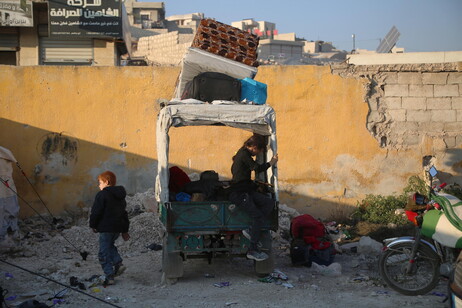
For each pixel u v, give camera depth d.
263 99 8.38
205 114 7.48
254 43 9.07
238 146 11.84
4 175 9.68
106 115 11.66
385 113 11.93
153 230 10.02
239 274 7.97
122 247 9.59
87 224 10.95
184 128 11.77
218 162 11.84
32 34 17.03
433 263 6.72
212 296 6.82
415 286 6.89
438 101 11.91
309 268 8.40
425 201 6.92
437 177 11.89
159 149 7.68
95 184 11.65
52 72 11.55
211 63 8.60
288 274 7.93
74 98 11.60
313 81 11.84
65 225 11.12
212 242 7.64
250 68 8.70
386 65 11.84
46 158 11.56
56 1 16.36
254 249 7.31
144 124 11.71
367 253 9.41
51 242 9.81
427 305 6.39
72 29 16.48
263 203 7.38
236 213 7.40
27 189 11.51
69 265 8.48
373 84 11.91
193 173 11.77
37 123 11.53
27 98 11.51
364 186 11.96
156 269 8.32
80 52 17.14
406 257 6.88
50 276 7.74
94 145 11.66
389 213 11.34
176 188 8.41
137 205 11.05
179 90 8.80
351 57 17.56
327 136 11.88
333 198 11.91
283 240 10.20
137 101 11.69
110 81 11.65
